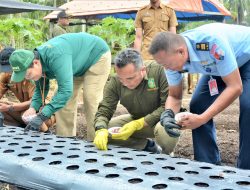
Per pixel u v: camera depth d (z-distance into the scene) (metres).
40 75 2.83
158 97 2.88
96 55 3.47
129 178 1.60
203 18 13.91
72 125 3.81
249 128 2.48
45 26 15.20
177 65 2.16
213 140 2.87
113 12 12.92
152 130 3.13
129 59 2.42
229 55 2.16
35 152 2.01
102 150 2.16
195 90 2.85
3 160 1.87
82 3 13.79
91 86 3.49
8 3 7.92
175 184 1.53
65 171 1.68
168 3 11.91
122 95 2.89
